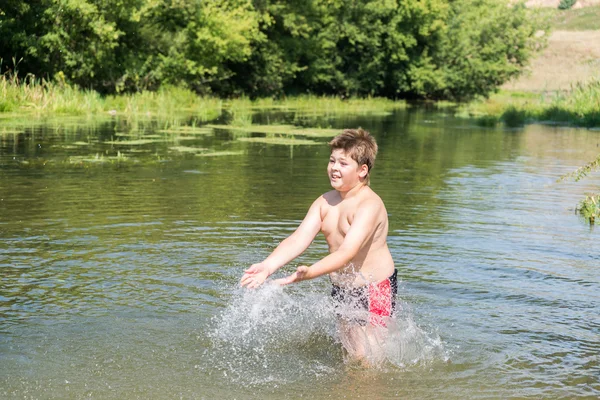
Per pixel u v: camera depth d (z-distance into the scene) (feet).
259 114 76.18
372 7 113.70
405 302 14.35
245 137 49.70
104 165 33.53
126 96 77.41
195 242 18.58
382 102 114.62
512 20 127.75
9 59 73.77
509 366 11.47
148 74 82.43
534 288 15.39
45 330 12.49
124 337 12.31
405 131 60.34
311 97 110.01
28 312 13.32
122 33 75.82
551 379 11.00
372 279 13.21
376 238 13.24
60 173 30.55
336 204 13.55
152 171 31.89
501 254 18.06
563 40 186.60
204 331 12.72
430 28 118.62
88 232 19.48
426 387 10.66
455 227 21.13
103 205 23.45
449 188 29.01
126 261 16.71
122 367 11.14
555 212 23.91
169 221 21.06
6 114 60.75
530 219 22.59
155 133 50.44
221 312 13.69
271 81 103.40
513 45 128.88
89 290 14.62
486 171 34.91
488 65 123.03
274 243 18.62
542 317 13.70
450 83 121.90
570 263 17.38
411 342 12.37
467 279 15.90
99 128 52.54
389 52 117.91
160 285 15.08
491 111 87.66
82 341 12.08
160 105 75.87
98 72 78.07
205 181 29.25
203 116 69.41
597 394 10.50
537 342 12.48
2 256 16.89
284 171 32.73
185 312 13.61
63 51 72.49
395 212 23.41
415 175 33.04
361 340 12.41
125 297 14.29
